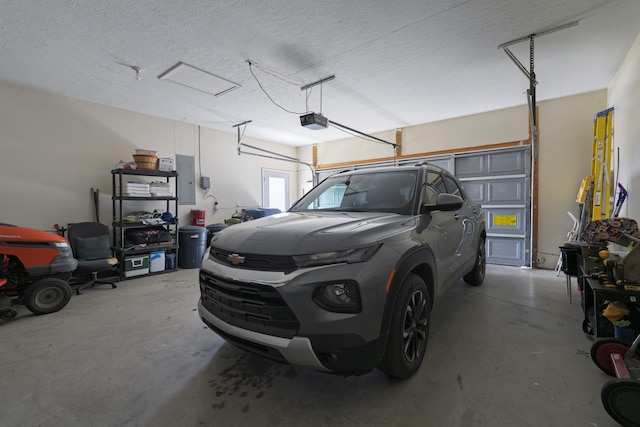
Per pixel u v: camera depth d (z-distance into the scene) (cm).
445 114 621
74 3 266
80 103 505
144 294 407
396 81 451
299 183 941
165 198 543
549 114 551
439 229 250
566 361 218
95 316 324
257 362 223
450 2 274
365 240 169
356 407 170
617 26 314
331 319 151
